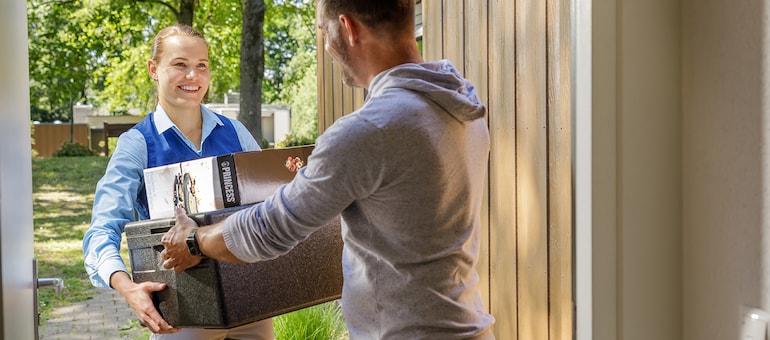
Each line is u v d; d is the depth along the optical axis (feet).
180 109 8.21
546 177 9.12
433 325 5.25
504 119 10.24
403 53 5.50
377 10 5.38
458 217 5.35
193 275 6.37
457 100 5.17
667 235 5.64
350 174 4.99
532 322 9.62
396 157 4.99
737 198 4.80
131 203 7.75
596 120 5.48
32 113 72.43
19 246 5.22
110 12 55.16
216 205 6.83
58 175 52.16
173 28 8.20
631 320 5.65
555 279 8.98
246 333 8.09
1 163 4.60
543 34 9.05
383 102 5.07
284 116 74.79
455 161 5.25
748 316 4.69
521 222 9.86
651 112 5.53
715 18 5.01
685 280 5.57
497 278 10.73
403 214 5.14
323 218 5.15
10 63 5.20
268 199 5.42
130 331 23.38
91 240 7.32
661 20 5.49
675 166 5.60
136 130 8.07
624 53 5.46
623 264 5.60
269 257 5.45
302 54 76.48
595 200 5.53
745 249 4.73
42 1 55.21
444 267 5.30
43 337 22.72
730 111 4.85
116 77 57.26
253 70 48.32
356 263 5.51
